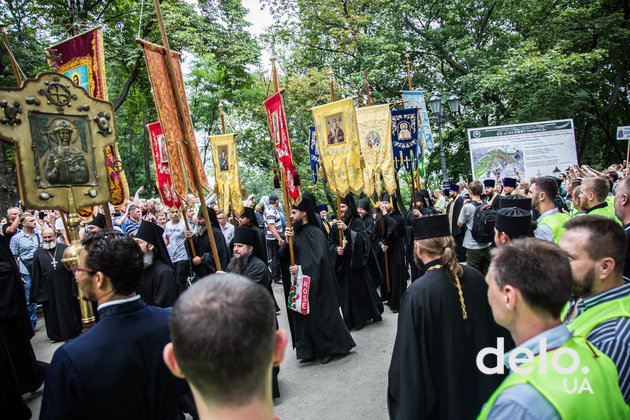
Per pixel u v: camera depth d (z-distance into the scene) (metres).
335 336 5.42
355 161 5.98
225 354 1.04
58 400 1.81
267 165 23.42
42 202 2.54
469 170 22.03
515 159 15.43
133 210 8.05
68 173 2.62
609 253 1.97
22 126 2.47
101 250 2.02
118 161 3.40
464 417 2.47
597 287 2.01
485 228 5.40
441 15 20.83
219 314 1.08
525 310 1.47
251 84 18.08
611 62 22.12
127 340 1.96
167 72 3.64
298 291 5.27
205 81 27.20
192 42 15.04
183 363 1.10
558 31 19.38
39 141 2.54
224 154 6.90
